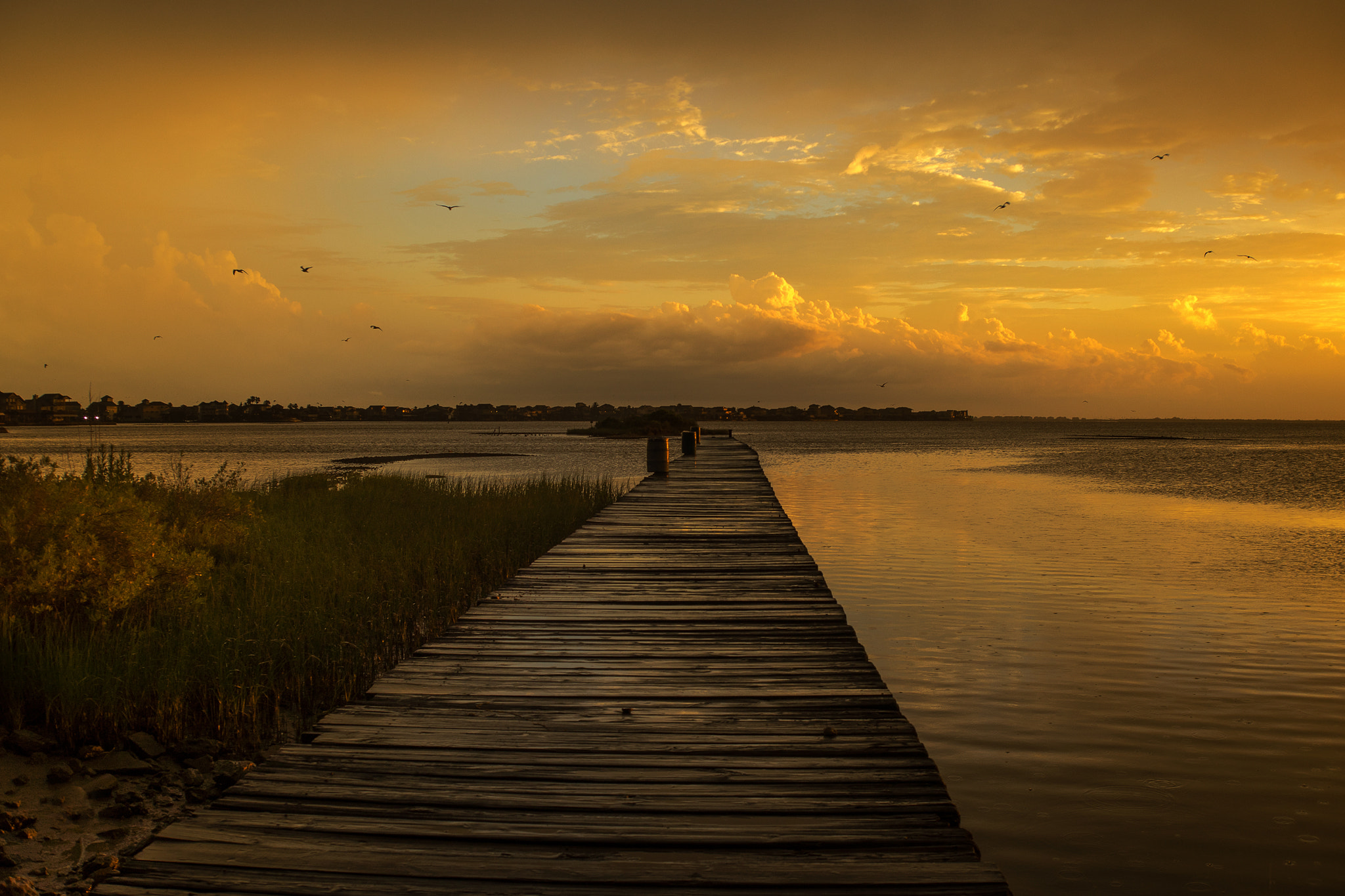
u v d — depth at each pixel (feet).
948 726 21.27
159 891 9.37
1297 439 446.19
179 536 30.22
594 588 27.17
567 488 62.03
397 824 10.99
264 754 17.03
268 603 24.22
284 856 10.13
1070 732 20.85
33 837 13.02
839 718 15.33
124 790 14.94
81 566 22.03
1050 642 29.81
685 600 25.38
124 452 38.63
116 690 17.51
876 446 290.97
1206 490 106.93
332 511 46.75
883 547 53.83
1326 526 67.46
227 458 190.39
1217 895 13.52
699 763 13.16
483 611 23.98
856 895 9.46
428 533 38.70
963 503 84.69
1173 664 26.89
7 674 17.42
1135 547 54.65
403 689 16.97
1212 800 16.99
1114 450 270.26
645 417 428.15
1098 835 15.52
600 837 10.68
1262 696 23.75
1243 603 36.65
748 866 10.03
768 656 19.38
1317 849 15.05
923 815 11.41
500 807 11.54
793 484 112.68
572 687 17.15
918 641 29.96
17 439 370.73
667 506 50.62
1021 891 13.62
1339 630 31.65
